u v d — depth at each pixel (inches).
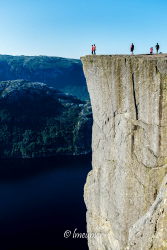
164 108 1045.8
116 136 1327.5
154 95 1074.7
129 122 1216.8
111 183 1401.3
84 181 6806.1
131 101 1197.7
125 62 1195.9
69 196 5954.7
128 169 1237.7
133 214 1230.3
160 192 971.9
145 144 1143.6
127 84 1205.1
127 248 1016.9
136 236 973.8
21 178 7209.6
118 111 1293.1
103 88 1384.1
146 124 1133.7
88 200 1706.4
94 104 1514.5
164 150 1067.3
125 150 1248.2
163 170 1073.5
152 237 882.8
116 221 1355.8
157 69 1051.9
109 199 1427.2
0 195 6122.1
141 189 1173.1
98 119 1504.7
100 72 1380.4
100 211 1562.5
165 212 877.8
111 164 1391.5
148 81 1093.8
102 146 1491.1
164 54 1392.7
